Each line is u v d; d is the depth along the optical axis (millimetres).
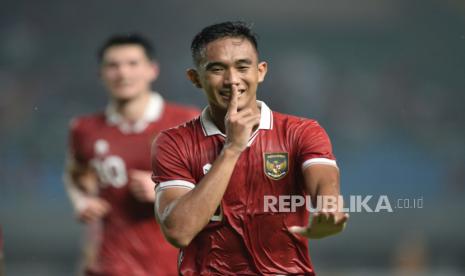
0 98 81500
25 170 71562
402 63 95062
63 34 91312
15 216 61125
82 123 26125
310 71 94125
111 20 93312
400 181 79062
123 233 25094
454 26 96750
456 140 84875
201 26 96000
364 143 84188
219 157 12891
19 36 89812
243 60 12984
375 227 61031
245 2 97500
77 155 26297
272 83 89500
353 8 97688
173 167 13812
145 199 23500
